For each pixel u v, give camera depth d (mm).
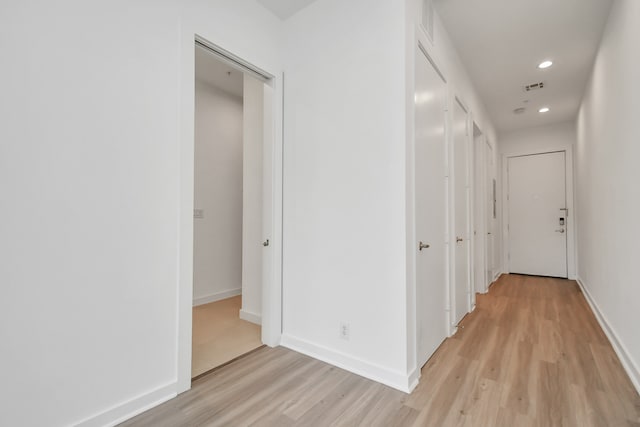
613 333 2469
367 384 1874
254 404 1677
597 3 2445
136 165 1598
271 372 2023
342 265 2105
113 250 1514
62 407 1356
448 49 2828
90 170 1440
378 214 1940
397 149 1865
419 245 2057
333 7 2188
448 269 2682
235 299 3939
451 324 2707
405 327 1818
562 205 5363
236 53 2129
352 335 2051
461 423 1519
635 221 1997
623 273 2248
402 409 1631
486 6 2467
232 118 4160
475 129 4082
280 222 2463
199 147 3768
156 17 1689
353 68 2070
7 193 1225
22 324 1258
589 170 3730
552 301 3828
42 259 1307
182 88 1787
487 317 3205
